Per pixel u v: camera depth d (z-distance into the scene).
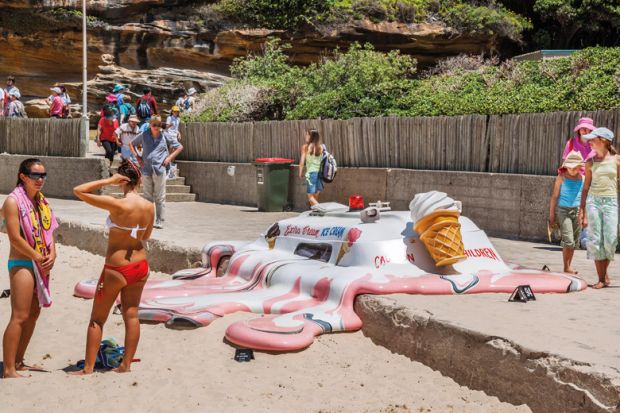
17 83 33.38
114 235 6.62
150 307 8.41
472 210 14.23
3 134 23.77
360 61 22.23
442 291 7.99
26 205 6.59
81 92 31.14
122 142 18.77
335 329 7.61
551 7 29.19
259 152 19.56
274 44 27.81
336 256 8.84
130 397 6.14
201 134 21.22
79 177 20.95
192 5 31.23
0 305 9.80
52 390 6.28
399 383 6.42
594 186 8.70
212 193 20.41
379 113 19.59
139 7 31.44
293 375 6.63
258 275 9.28
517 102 16.83
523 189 13.26
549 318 6.97
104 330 8.22
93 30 31.55
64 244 15.09
